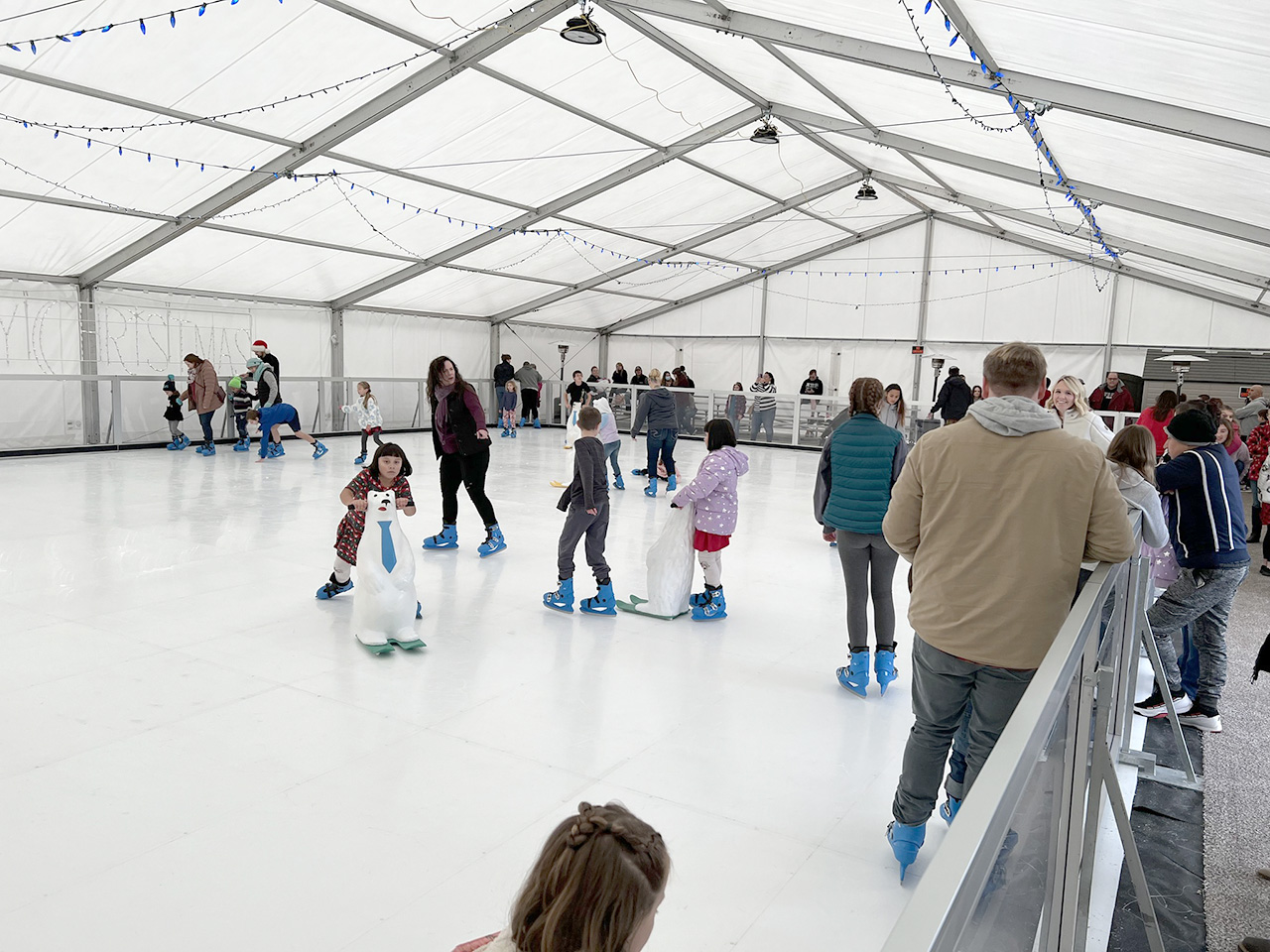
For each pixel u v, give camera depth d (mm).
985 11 5270
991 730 2230
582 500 4902
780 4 6957
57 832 2582
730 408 17328
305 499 8539
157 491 8805
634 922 923
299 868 2438
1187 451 3773
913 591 2371
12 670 3867
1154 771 3346
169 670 3922
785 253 19016
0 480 9234
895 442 3723
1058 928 1675
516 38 8203
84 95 7680
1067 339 17219
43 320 11672
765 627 4941
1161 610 3783
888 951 641
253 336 14484
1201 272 12141
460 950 1253
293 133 9336
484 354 19406
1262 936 2357
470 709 3598
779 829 2750
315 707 3564
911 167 13180
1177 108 5570
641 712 3635
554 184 12297
